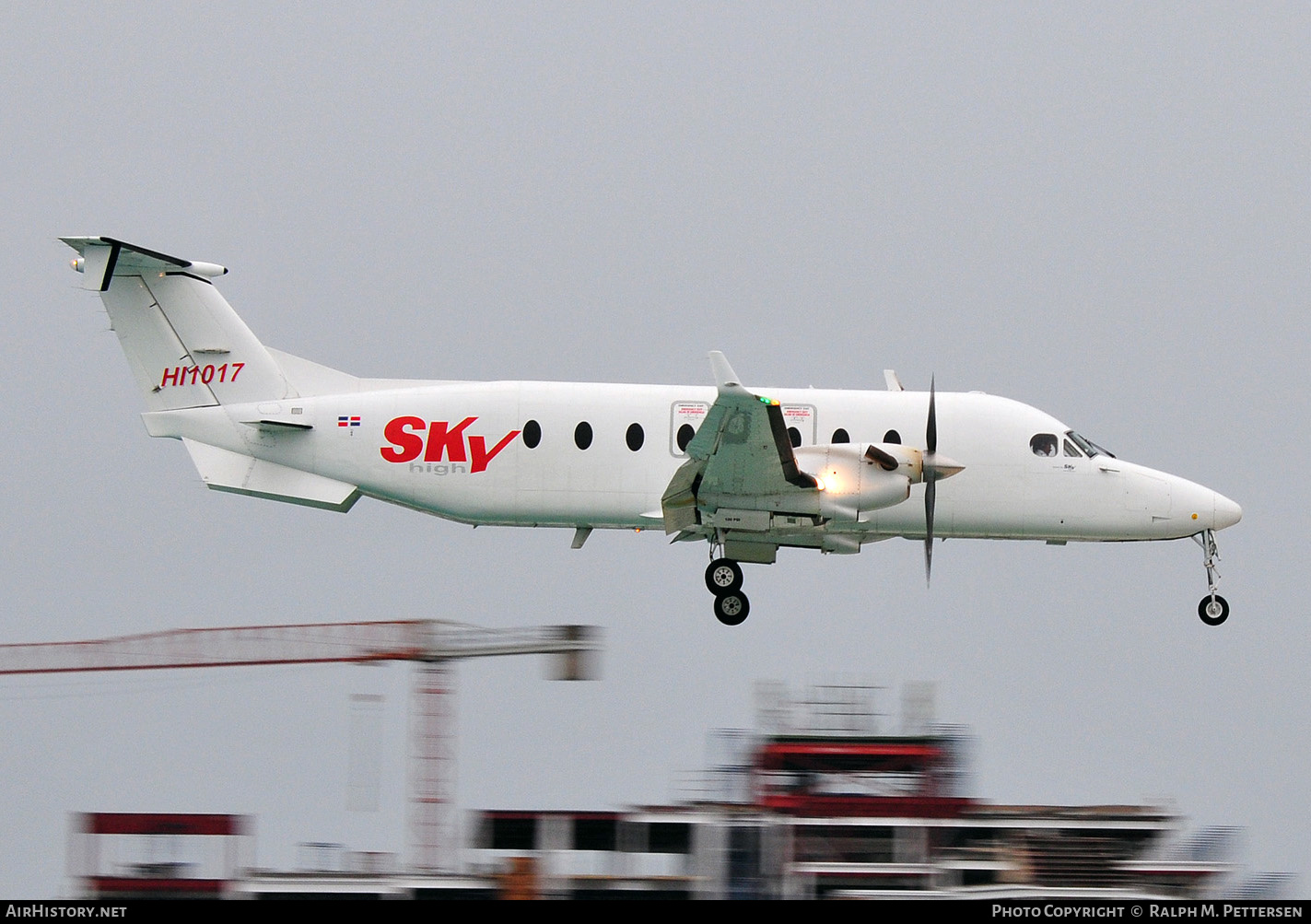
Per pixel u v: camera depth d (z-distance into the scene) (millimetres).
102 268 90312
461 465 90812
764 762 71375
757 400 77000
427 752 74688
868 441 91062
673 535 91438
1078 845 70875
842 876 69625
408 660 75562
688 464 82562
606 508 90625
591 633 76188
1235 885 70562
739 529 87125
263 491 91812
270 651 75750
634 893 70250
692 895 70188
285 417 91500
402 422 91000
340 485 91812
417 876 70938
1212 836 72125
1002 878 69938
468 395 91250
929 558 86625
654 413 90438
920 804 70688
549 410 90625
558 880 70812
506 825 72000
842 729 72188
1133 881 70312
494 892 70188
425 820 73750
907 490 85125
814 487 84438
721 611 91125
